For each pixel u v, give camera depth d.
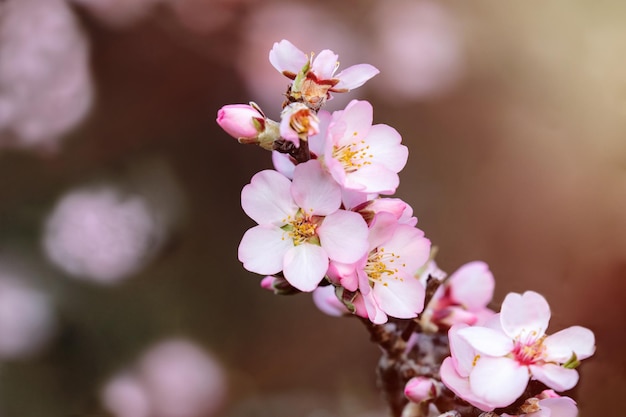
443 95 1.24
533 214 1.06
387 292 0.57
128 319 1.10
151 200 1.14
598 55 1.21
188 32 1.16
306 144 0.56
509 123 1.21
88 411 1.05
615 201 0.99
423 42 1.24
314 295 0.61
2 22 1.12
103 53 1.15
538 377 0.55
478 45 1.26
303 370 1.07
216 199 1.17
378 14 1.25
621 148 1.11
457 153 1.20
